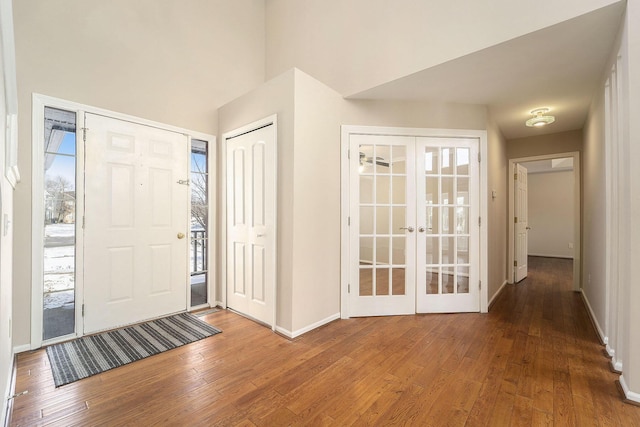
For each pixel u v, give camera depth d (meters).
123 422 1.51
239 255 3.13
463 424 1.51
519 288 4.33
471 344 2.42
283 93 2.65
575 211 4.17
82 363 2.08
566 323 2.89
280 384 1.85
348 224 3.05
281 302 2.64
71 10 2.47
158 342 2.42
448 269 3.23
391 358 2.18
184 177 3.16
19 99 2.22
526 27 2.02
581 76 2.60
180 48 3.19
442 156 3.24
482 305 3.20
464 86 2.79
